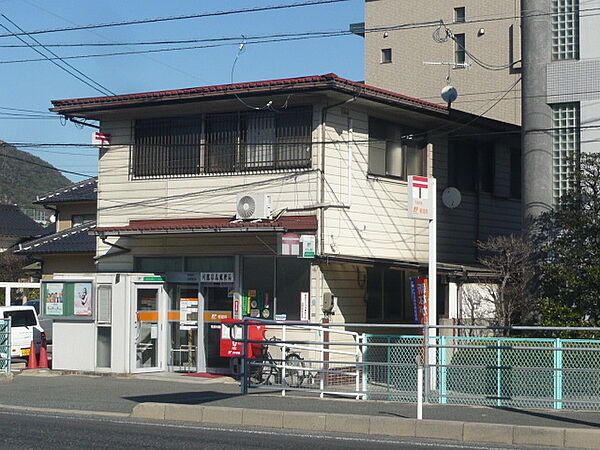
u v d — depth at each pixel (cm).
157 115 2309
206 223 2152
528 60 2131
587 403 1395
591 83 2055
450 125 2453
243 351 1703
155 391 1803
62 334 2198
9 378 2009
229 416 1350
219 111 2220
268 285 2145
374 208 2228
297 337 2072
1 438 1173
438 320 2117
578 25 2088
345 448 1102
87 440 1155
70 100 2316
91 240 2823
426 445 1139
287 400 1593
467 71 3766
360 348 1680
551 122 2106
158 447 1098
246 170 2175
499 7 3712
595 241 1866
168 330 2248
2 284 2922
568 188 2070
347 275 2147
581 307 1839
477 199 2628
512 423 1288
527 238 2083
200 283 2228
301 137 2105
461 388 1515
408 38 3944
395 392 1530
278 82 2036
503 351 1493
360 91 2064
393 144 2322
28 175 9788
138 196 2327
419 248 2378
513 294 1998
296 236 2005
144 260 2338
